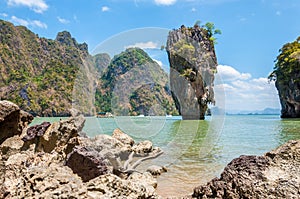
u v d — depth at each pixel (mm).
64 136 5758
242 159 3506
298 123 25531
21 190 2885
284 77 40031
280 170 3143
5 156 5203
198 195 3596
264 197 2891
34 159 4598
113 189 3090
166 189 4715
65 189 2787
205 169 6148
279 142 11039
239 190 3098
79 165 4387
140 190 3199
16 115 5637
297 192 2814
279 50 43344
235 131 16516
